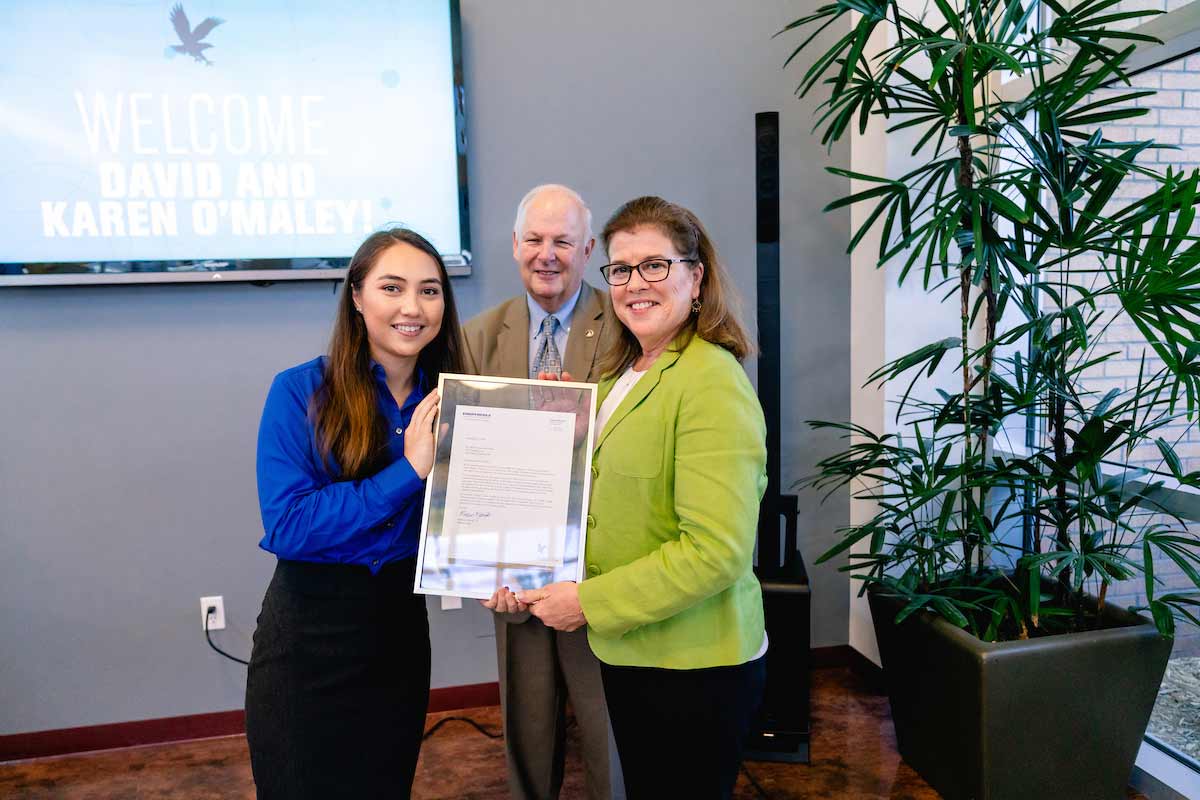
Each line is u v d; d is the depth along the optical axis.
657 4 2.41
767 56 2.49
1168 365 1.41
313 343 2.35
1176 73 1.89
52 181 2.12
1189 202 1.37
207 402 2.32
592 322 1.83
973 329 2.44
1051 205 2.19
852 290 2.62
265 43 2.17
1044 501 1.82
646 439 1.23
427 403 1.31
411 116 2.27
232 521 2.37
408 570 1.35
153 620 2.36
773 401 2.21
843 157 2.57
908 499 1.94
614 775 1.81
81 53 2.09
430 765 2.22
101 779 2.20
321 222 2.26
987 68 1.69
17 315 2.20
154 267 2.19
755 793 2.03
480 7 2.32
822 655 2.74
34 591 2.29
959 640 1.74
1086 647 1.70
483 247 2.40
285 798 1.25
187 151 2.18
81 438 2.27
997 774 1.71
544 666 1.76
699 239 1.26
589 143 2.42
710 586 1.16
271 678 1.26
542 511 1.29
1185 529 1.79
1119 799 1.79
